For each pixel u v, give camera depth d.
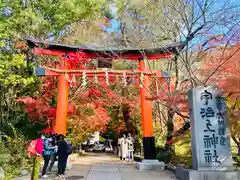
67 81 11.71
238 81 7.31
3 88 13.61
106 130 29.22
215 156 7.66
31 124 14.65
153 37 12.16
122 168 11.68
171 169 10.68
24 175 9.52
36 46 11.34
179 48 10.14
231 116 8.06
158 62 14.59
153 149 11.65
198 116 7.93
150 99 10.35
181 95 9.30
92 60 13.66
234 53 7.62
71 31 15.23
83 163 14.45
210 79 8.26
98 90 16.52
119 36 15.19
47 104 14.25
